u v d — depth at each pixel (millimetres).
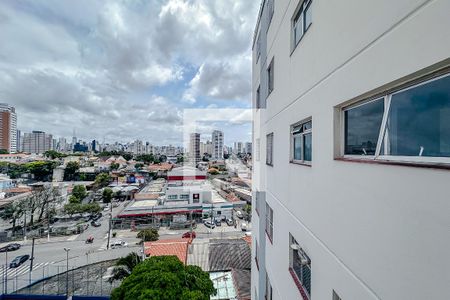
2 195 47250
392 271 1653
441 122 1409
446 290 1263
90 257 26031
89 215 44344
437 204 1321
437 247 1317
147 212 37625
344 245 2348
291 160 4270
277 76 5355
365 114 2191
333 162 2611
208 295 9758
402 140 1729
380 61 1828
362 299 2014
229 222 36438
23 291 18453
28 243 32406
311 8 3484
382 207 1776
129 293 8391
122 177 68062
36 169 70375
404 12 1581
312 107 3248
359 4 2123
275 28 5582
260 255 7148
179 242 21500
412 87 1634
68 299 17266
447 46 1277
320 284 2918
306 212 3459
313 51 3219
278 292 5086
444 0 1296
